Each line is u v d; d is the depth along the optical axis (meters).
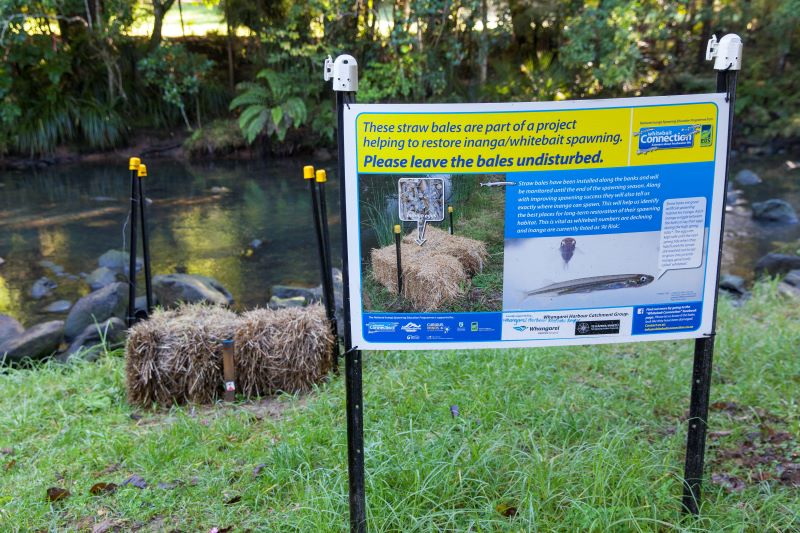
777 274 7.59
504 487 3.00
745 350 4.70
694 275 2.55
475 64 17.27
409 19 15.30
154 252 9.60
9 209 11.82
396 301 2.47
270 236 10.38
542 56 16.70
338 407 3.96
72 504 3.12
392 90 15.48
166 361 4.31
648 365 4.52
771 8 15.19
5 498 3.17
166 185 13.78
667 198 2.48
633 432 3.45
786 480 3.12
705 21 16.28
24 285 8.31
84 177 14.45
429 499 2.86
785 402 3.93
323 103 16.61
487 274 2.49
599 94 16.12
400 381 4.20
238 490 3.17
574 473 3.01
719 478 3.12
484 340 2.54
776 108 16.22
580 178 2.44
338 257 9.33
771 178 13.71
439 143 2.38
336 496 2.91
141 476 3.33
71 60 16.23
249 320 4.49
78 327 6.37
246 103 16.78
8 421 4.11
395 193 2.40
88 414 4.25
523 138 2.39
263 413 4.12
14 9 14.27
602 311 2.55
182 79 16.92
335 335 4.71
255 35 17.69
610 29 14.87
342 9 15.38
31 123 15.56
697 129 2.44
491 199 2.44
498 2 16.28
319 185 4.60
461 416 3.66
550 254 2.49
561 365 4.55
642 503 2.85
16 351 5.72
